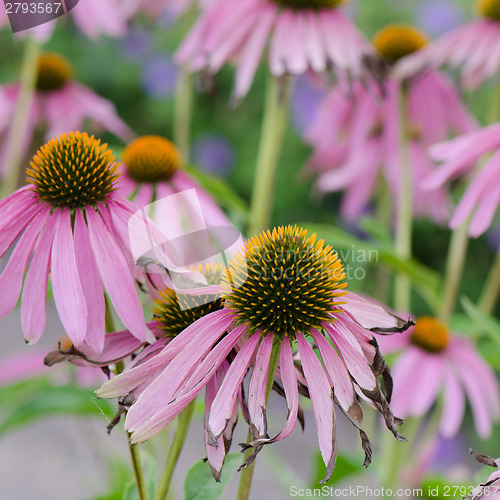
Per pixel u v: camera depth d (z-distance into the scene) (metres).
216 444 0.65
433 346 1.10
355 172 1.43
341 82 1.22
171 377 0.66
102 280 0.67
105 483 1.07
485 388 1.11
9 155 1.06
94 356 0.67
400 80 1.24
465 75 1.18
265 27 1.05
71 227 0.69
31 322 0.67
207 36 1.06
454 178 1.13
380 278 1.43
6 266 0.68
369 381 0.67
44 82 1.31
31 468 0.86
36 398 0.85
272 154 1.09
